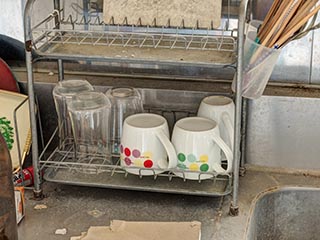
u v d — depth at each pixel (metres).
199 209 1.16
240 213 1.15
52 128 1.40
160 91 1.33
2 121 1.28
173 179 1.19
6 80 1.35
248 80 1.11
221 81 1.37
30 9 1.07
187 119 1.19
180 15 1.20
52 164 1.22
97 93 1.25
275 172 1.31
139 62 1.08
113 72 1.42
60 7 1.36
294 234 1.28
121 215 1.14
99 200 1.19
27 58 1.10
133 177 1.20
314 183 1.27
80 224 1.11
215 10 1.19
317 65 1.31
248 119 1.30
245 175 1.30
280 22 1.05
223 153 1.19
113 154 1.26
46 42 1.16
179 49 1.14
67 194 1.21
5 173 0.80
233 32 1.26
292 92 1.30
